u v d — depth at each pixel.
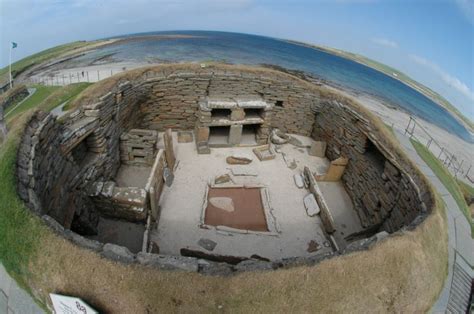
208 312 4.45
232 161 12.30
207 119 12.61
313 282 4.80
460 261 6.57
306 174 11.74
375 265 5.19
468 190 14.74
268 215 9.83
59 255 4.65
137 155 11.73
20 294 5.01
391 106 42.00
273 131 14.82
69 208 7.47
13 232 4.94
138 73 12.50
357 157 11.48
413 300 5.38
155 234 8.69
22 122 6.76
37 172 6.10
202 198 10.30
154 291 4.45
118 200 8.39
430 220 6.63
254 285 4.61
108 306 4.52
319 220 9.99
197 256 8.00
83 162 9.16
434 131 32.56
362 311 4.94
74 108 9.09
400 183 8.87
